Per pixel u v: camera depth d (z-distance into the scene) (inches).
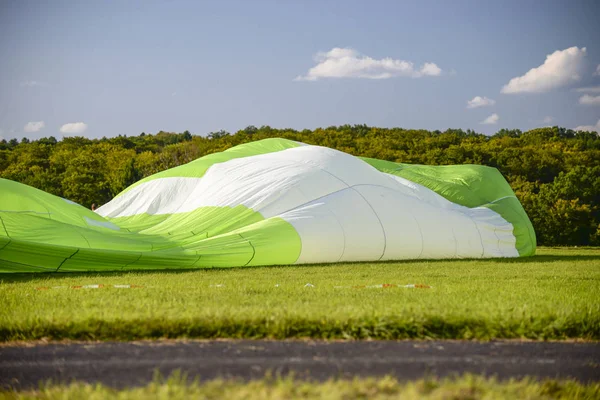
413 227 980.6
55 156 3415.4
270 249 860.6
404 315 377.1
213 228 944.9
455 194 1191.6
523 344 357.7
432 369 304.3
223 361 312.8
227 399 252.7
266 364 308.0
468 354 333.1
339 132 3882.9
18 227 812.0
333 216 935.7
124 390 265.6
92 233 860.6
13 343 352.5
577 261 992.2
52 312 399.2
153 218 1101.1
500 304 431.5
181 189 1152.2
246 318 372.8
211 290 540.1
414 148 3287.4
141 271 773.9
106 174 3102.9
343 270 781.9
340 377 288.4
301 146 1185.4
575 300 474.9
